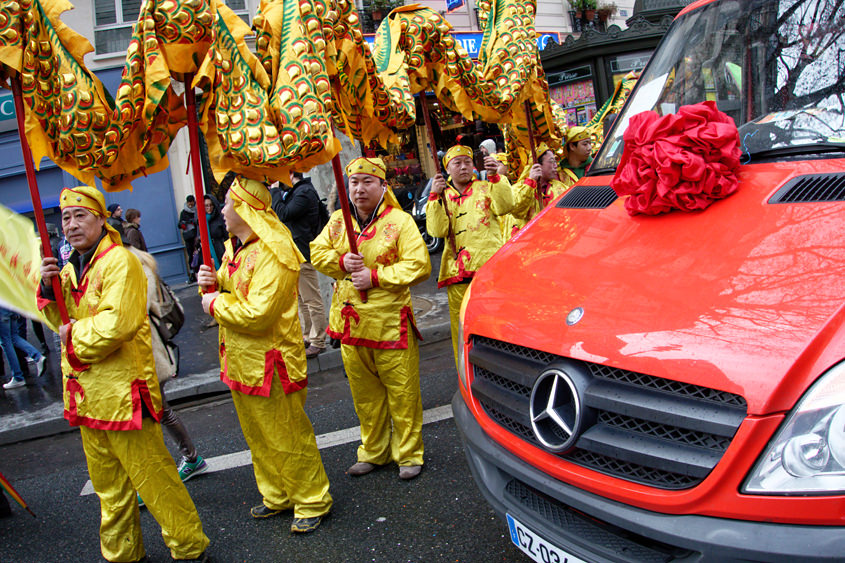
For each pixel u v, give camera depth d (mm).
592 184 3025
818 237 1862
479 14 4426
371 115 3420
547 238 2742
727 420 1616
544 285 2365
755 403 1568
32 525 3906
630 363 1811
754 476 1565
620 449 1807
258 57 2750
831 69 2492
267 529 3475
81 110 2498
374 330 3740
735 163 2322
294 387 3234
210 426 5395
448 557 2980
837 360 1530
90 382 2920
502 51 4219
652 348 1794
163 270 13672
